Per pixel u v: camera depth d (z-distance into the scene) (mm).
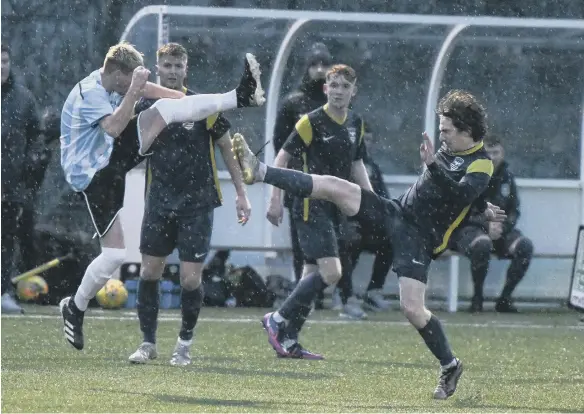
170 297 42250
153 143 25953
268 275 43062
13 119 38719
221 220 43531
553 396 22719
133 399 20422
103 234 24547
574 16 49062
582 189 44750
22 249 40969
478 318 40906
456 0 49250
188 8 43344
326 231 28453
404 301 21672
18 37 49000
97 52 49625
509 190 41906
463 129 21750
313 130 28688
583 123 44656
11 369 24812
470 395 22453
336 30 43875
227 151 26688
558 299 44688
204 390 22031
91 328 34469
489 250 41719
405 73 44219
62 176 41219
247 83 23938
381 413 19484
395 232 21812
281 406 20047
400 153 44500
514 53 44375
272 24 43750
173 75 26094
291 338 28609
